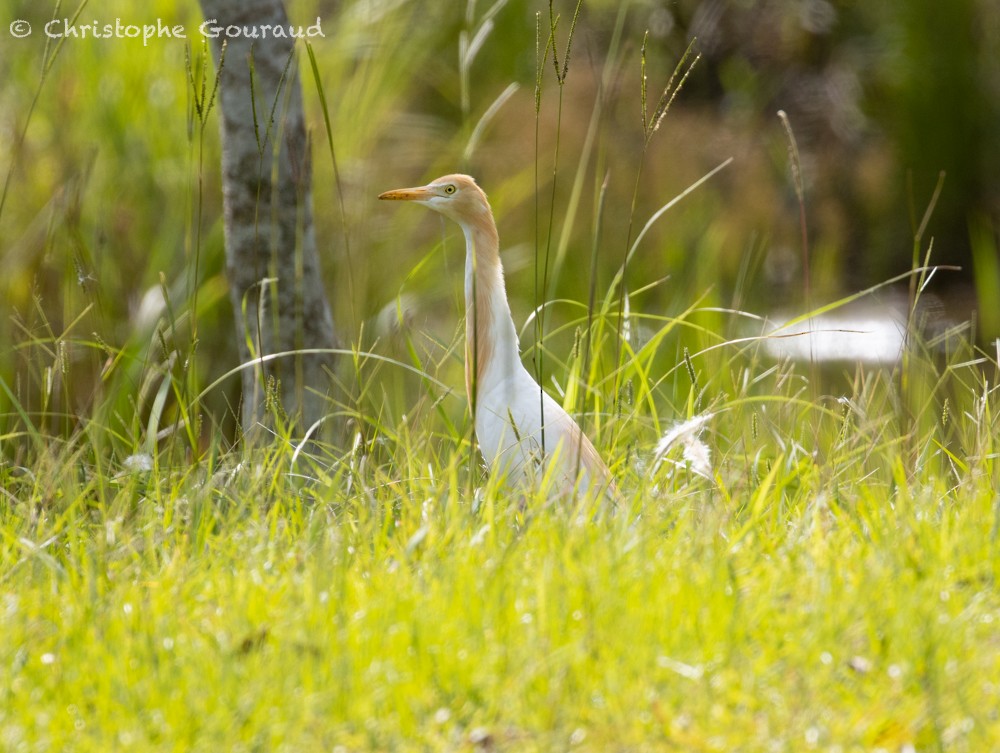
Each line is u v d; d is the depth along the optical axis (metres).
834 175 26.88
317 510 8.31
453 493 8.03
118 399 12.16
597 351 10.07
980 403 9.66
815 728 5.42
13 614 6.69
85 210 13.99
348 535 7.86
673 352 14.67
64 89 14.42
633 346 12.21
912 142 26.12
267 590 6.98
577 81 20.30
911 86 26.20
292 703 5.64
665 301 18.30
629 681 5.79
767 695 5.67
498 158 18.30
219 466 10.05
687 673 5.77
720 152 24.19
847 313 23.75
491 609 6.41
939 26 26.05
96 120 14.38
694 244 20.17
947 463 10.25
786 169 24.70
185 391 9.71
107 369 10.38
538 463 8.70
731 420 10.07
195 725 5.52
